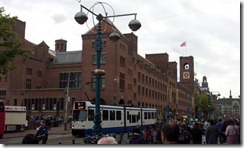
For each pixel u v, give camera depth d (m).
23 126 42.38
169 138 5.17
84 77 65.12
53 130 44.06
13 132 40.62
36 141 6.00
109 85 63.03
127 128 39.38
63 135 35.81
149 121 46.38
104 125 34.28
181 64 156.62
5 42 30.81
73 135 34.16
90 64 64.88
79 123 32.72
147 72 85.00
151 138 14.31
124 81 67.19
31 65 81.69
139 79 78.00
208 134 14.14
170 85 109.56
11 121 40.47
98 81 15.83
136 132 15.01
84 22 15.84
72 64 81.81
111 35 17.08
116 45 63.75
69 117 66.94
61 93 69.94
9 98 75.81
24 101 74.00
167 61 108.12
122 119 38.41
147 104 83.31
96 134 14.82
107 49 64.00
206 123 21.66
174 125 5.26
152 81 89.56
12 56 31.11
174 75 119.19
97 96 15.70
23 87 78.62
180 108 122.44
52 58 87.94
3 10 30.50
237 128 13.80
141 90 78.88
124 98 66.50
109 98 62.50
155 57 108.44
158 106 94.06
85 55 65.56
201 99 139.50
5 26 30.27
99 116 15.61
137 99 75.31
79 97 66.94
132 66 73.06
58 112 69.25
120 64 65.38
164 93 101.69
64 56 88.00
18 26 77.69
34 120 50.50
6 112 39.91
